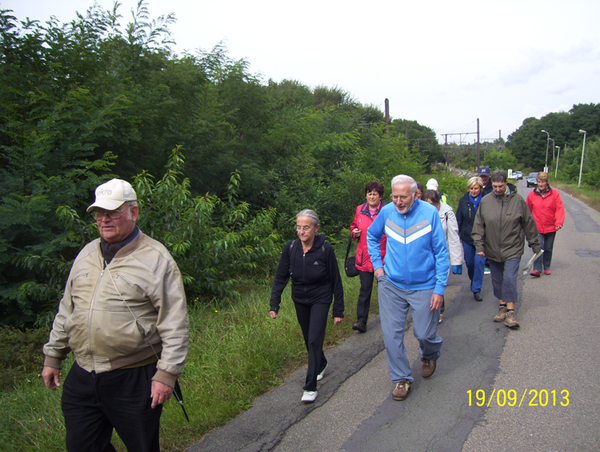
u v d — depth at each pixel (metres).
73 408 2.31
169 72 8.41
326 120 17.14
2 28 6.34
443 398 3.70
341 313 3.91
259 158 10.71
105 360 2.22
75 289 2.28
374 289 6.98
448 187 24.77
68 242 5.31
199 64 9.72
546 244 8.02
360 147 16.05
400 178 3.69
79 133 6.33
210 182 9.15
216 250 6.18
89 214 6.36
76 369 2.32
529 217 5.41
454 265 5.83
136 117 6.86
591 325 5.30
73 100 6.26
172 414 3.38
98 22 7.39
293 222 9.92
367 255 5.29
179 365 2.22
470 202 6.67
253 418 3.48
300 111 15.26
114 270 2.24
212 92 9.29
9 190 5.57
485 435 3.13
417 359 4.55
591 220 18.48
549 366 4.21
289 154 12.24
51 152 6.18
